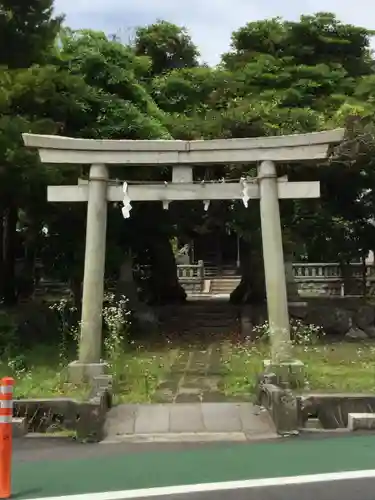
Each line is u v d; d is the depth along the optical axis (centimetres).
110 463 638
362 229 1845
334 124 1472
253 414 835
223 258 3512
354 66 2052
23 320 1426
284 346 1005
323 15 2048
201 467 617
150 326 1689
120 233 1602
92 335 1031
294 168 1551
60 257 1496
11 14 1277
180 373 1147
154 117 1557
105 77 1474
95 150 1076
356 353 1296
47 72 1232
